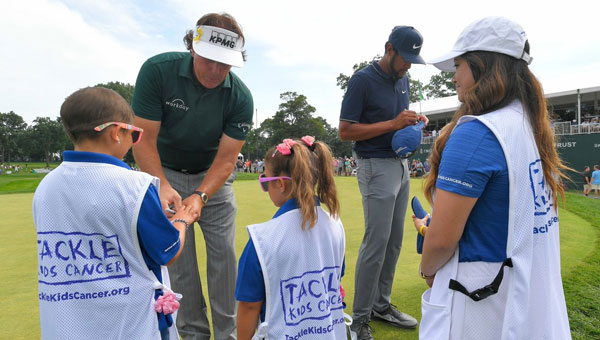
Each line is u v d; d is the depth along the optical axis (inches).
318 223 65.9
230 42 86.3
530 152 49.0
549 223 52.2
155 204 59.0
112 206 55.6
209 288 103.2
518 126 48.8
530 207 48.3
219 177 94.8
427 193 58.3
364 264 105.7
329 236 67.4
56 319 56.1
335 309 67.7
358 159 111.3
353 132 106.5
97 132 58.5
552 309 50.5
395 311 115.2
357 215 287.1
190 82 91.3
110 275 56.6
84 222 55.5
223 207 102.0
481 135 47.9
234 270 104.1
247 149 2854.3
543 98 52.3
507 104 50.9
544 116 52.1
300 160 64.1
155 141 92.4
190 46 91.7
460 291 50.3
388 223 105.2
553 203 54.0
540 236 49.8
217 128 97.4
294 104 2399.1
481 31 51.8
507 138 47.5
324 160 68.9
